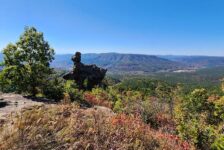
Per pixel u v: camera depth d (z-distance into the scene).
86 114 9.80
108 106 17.25
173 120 15.52
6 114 9.15
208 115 23.95
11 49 14.84
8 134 6.65
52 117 8.20
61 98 15.32
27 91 15.41
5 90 15.35
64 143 7.06
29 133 6.79
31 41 14.94
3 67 14.98
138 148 8.06
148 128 10.65
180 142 10.45
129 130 9.10
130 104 17.17
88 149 7.22
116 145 7.81
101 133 8.05
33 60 15.13
